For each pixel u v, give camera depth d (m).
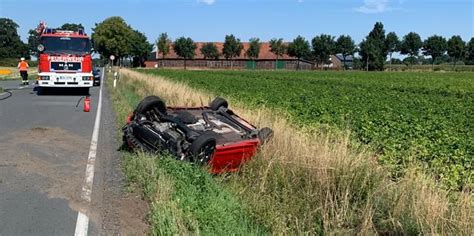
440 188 7.73
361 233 6.39
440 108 22.27
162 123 10.30
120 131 13.64
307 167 8.08
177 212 6.50
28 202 7.35
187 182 7.81
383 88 39.25
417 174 8.40
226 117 11.05
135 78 40.97
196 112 11.38
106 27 104.94
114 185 8.32
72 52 26.48
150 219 6.62
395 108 21.06
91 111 19.00
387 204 7.10
